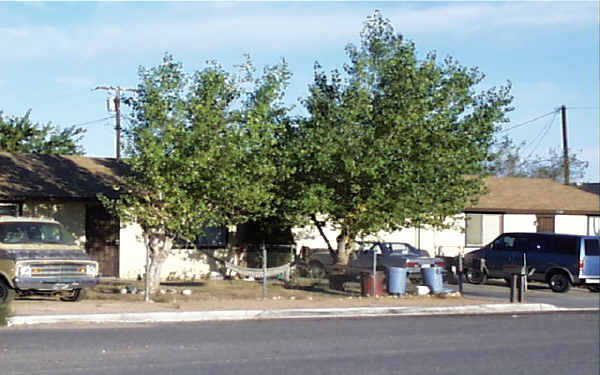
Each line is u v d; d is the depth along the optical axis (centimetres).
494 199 3338
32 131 4228
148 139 1898
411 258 2444
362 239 2589
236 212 2164
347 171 2178
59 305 1727
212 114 1939
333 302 1914
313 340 1305
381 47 2270
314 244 2881
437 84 2273
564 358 1146
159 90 1941
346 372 1012
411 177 2192
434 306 1861
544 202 3403
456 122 2295
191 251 2628
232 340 1294
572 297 2298
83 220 2491
